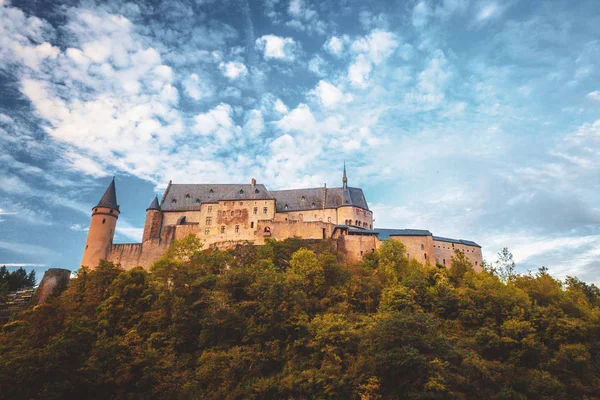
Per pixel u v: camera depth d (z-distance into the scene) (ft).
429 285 235.61
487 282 245.24
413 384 157.99
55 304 174.81
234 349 174.29
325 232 315.99
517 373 185.68
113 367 157.28
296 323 183.21
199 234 343.46
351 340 177.47
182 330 185.98
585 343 205.98
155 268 259.19
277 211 362.33
